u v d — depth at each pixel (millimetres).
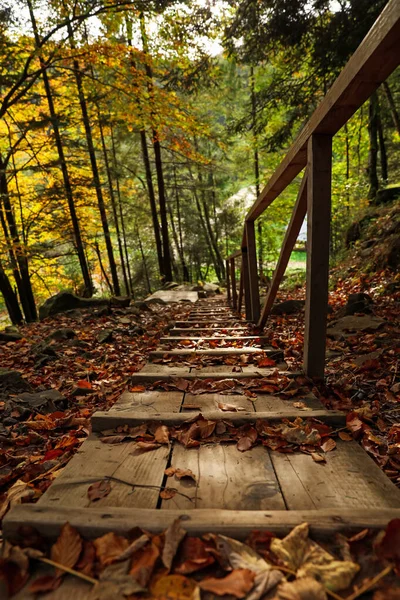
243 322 4598
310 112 7504
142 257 20750
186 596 789
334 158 14453
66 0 7000
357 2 5215
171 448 1494
